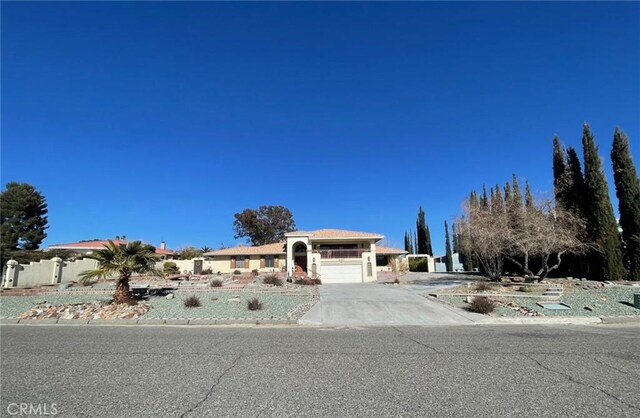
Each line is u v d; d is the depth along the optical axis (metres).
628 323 13.22
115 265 15.79
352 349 8.41
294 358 7.48
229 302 17.36
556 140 30.72
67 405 4.90
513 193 32.88
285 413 4.62
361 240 45.19
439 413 4.59
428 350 8.25
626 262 25.81
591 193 26.56
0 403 4.97
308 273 37.56
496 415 4.53
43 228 53.59
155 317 14.22
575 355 7.66
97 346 8.86
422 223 62.12
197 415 4.57
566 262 29.52
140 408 4.80
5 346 8.89
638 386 5.58
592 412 4.60
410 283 29.38
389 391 5.39
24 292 20.20
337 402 4.97
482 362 7.08
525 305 16.39
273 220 72.31
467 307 16.44
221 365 6.93
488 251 26.81
